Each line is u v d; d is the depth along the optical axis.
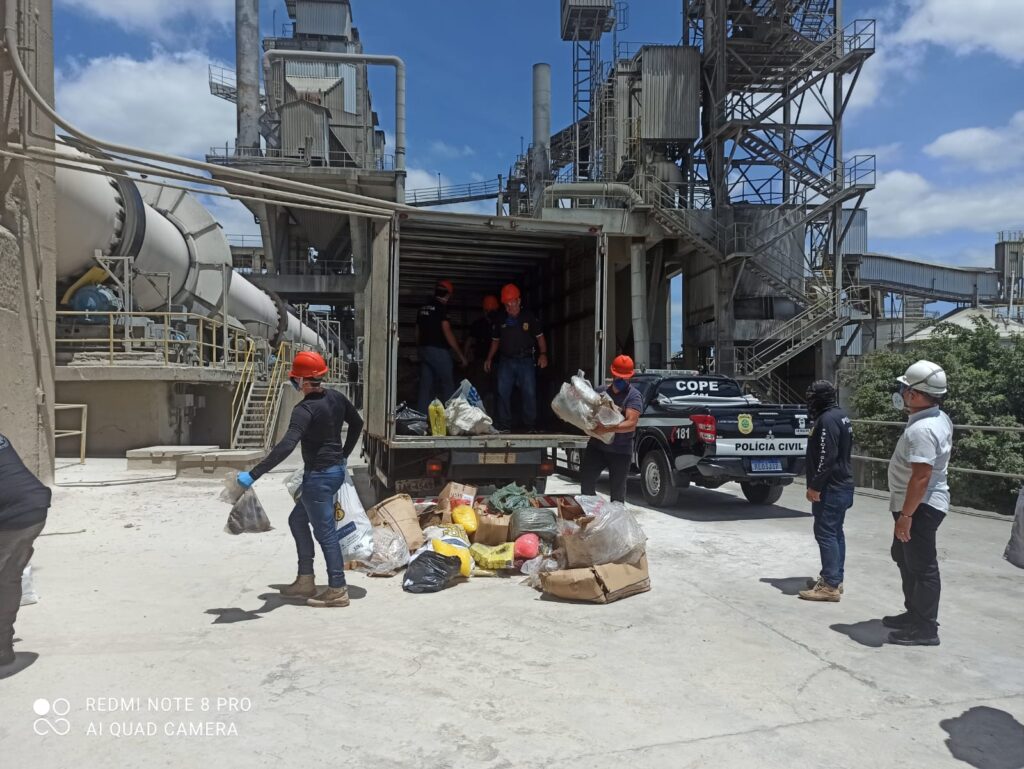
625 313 35.09
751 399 10.88
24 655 3.99
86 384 15.17
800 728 3.29
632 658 4.11
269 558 6.42
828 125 28.81
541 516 6.27
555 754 3.00
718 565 6.38
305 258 45.44
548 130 42.69
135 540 7.11
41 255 9.44
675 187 30.70
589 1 36.19
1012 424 22.19
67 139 6.92
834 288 28.50
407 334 12.88
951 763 2.99
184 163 7.15
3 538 3.61
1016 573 6.21
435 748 3.04
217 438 18.12
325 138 36.81
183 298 20.20
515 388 10.73
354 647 4.21
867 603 5.26
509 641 4.36
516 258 10.40
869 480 11.58
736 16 29.14
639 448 10.10
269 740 3.08
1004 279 46.84
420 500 7.45
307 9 41.62
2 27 7.04
